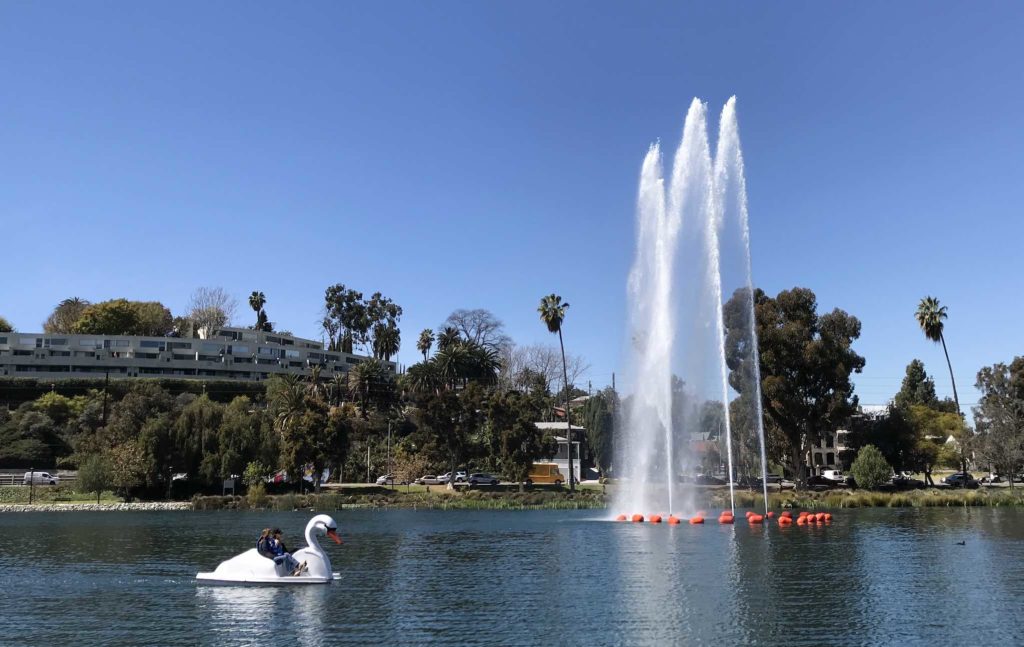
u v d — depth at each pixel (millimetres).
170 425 95375
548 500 90125
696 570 33375
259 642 20797
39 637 21547
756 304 100750
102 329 186000
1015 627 22141
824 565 34688
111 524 64000
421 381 133500
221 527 60312
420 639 20984
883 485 100938
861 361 100188
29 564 37219
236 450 95375
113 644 20688
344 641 20812
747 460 77500
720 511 71000
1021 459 94375
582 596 27297
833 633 21516
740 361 75688
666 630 21906
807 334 99062
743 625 22500
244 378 182125
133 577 32625
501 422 103000
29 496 94000
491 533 52812
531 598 26969
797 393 99188
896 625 22438
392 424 140375
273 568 30625
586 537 48844
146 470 91812
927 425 127750
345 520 68312
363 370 140875
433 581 30984
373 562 37250
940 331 124125
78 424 130125
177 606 25844
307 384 145500
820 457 145875
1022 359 102375
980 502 80812
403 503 90000
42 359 169375
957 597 26734
